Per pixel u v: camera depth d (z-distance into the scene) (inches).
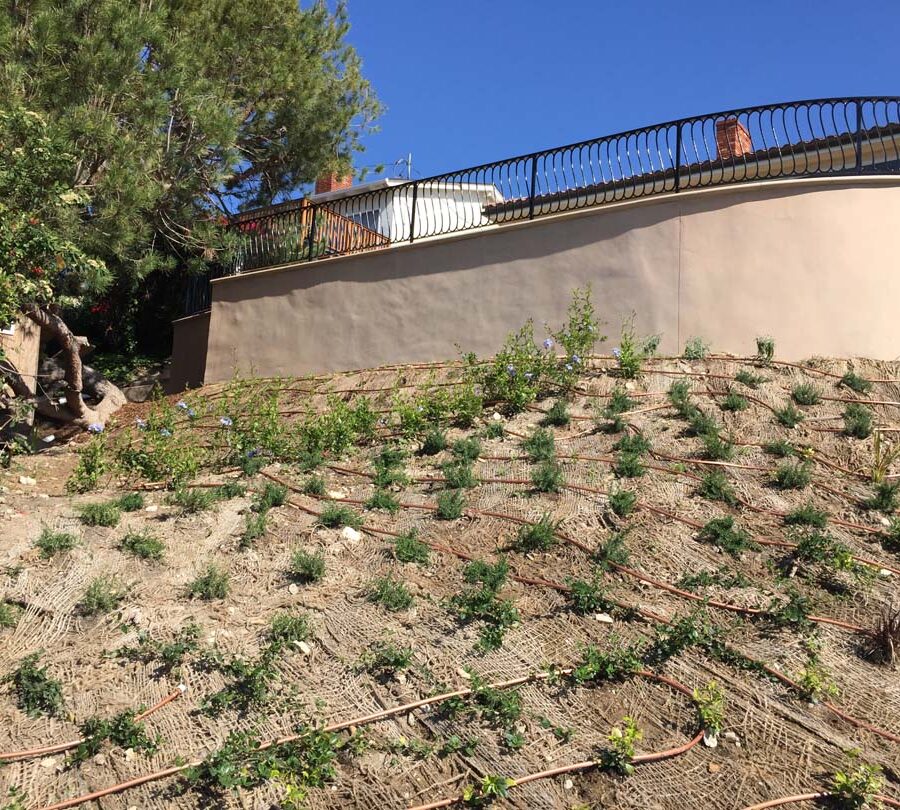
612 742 191.2
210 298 626.2
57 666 211.5
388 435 369.7
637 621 229.5
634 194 451.8
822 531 269.7
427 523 281.0
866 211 410.3
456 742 191.0
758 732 195.9
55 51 423.2
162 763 184.7
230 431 388.2
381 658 214.7
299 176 730.8
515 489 299.1
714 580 245.3
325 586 245.9
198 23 600.4
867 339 399.9
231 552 263.4
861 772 179.5
